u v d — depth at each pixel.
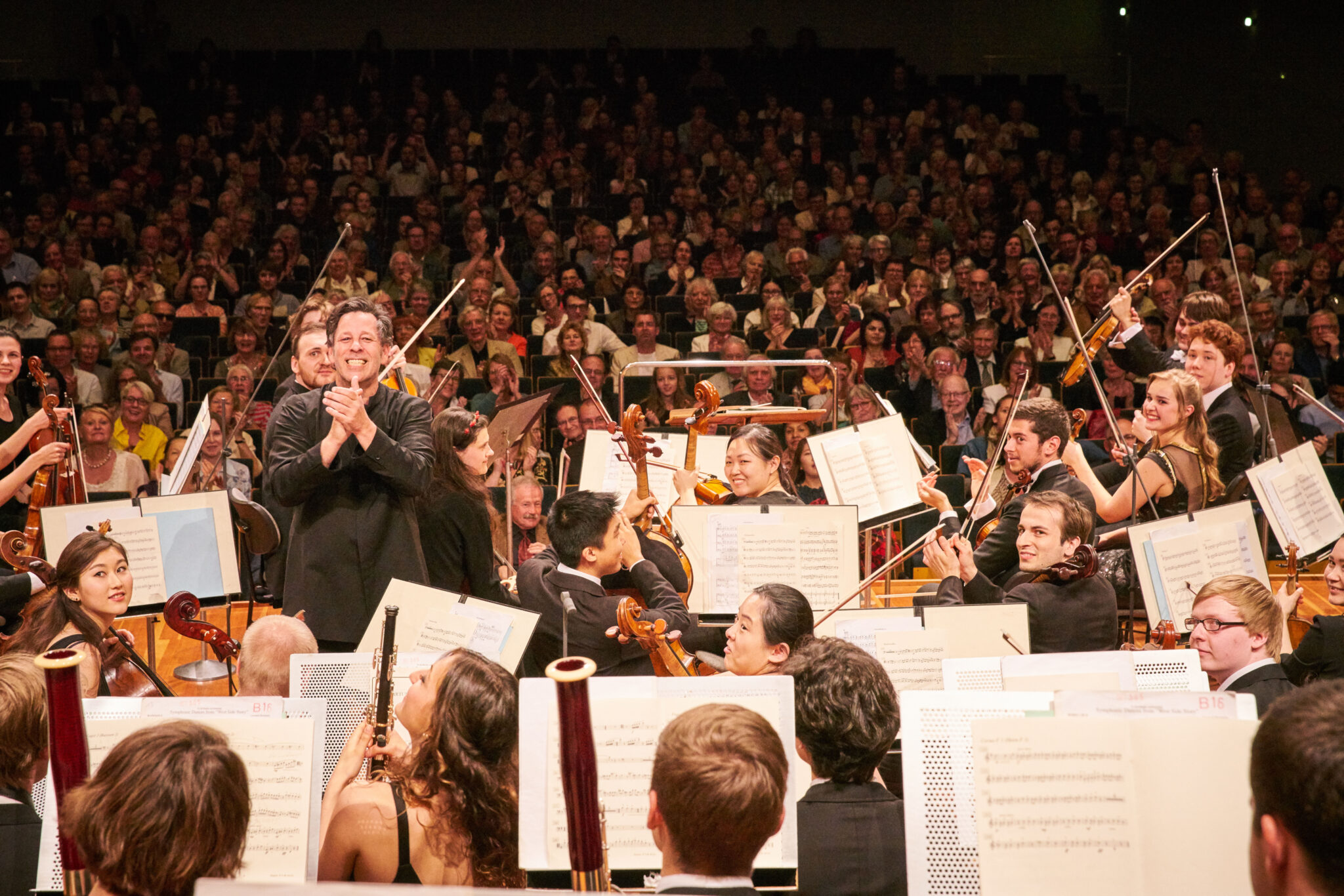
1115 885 2.17
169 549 4.83
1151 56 18.11
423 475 3.98
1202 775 2.17
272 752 2.51
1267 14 16.47
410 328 10.20
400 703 3.06
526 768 2.60
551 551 4.36
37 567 4.72
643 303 11.57
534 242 13.10
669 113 16.05
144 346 9.79
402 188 14.48
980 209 14.17
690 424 5.36
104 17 16.38
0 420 6.77
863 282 12.39
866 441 5.59
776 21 18.17
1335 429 9.55
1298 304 11.80
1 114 15.53
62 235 13.04
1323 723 1.56
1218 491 5.25
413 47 17.83
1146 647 4.54
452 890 1.38
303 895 1.36
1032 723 2.22
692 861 2.03
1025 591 4.02
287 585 4.12
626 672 3.93
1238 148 17.03
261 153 14.84
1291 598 4.40
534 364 10.34
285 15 17.61
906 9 18.22
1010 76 17.31
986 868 2.19
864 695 2.67
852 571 4.58
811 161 15.16
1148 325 10.38
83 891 2.02
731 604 4.57
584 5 17.98
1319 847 1.52
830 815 2.62
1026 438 5.04
